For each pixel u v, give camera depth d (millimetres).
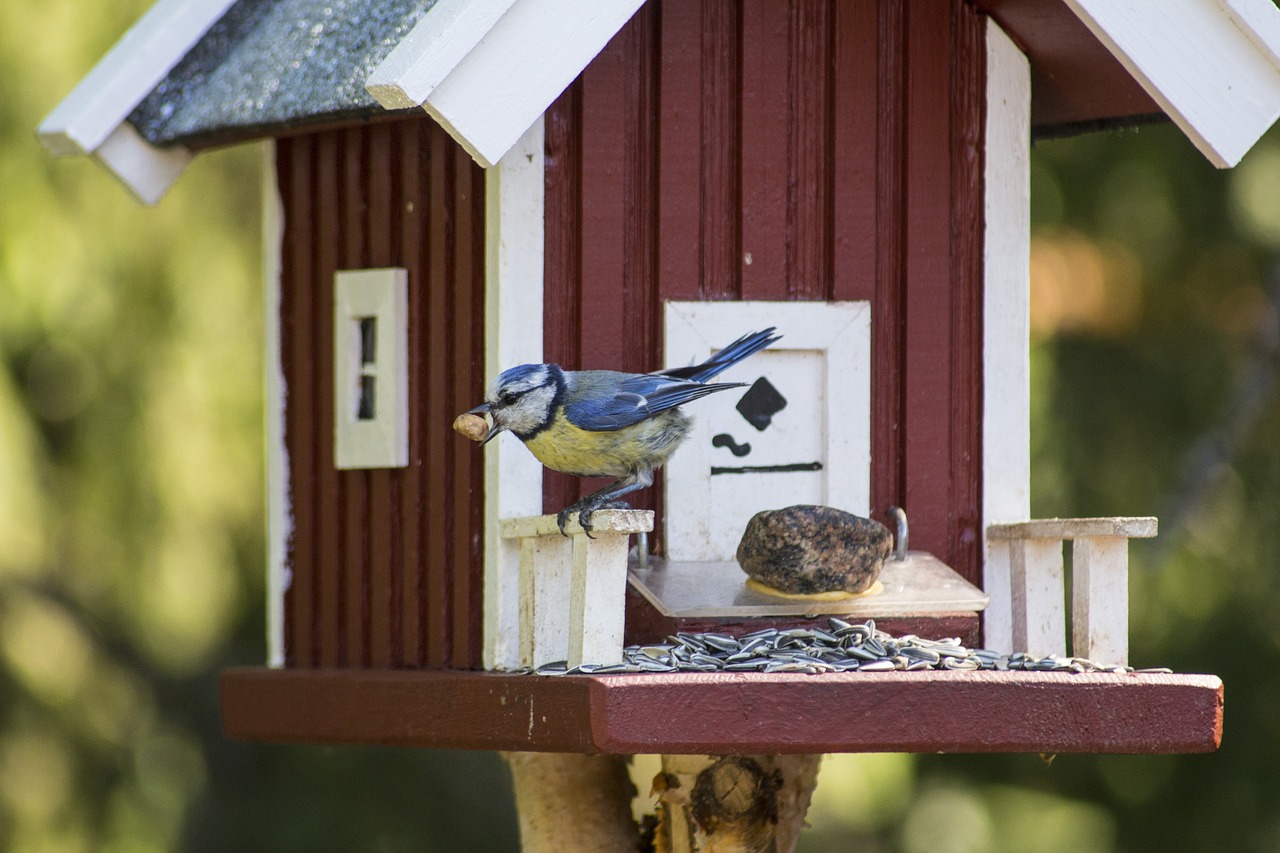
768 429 9797
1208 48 9188
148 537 15367
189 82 11016
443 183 9859
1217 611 15094
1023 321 10258
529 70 8430
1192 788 15438
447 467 9812
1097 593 9281
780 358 9844
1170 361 15133
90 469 15383
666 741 7848
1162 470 14922
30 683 15578
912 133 10109
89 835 15602
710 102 9797
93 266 15172
